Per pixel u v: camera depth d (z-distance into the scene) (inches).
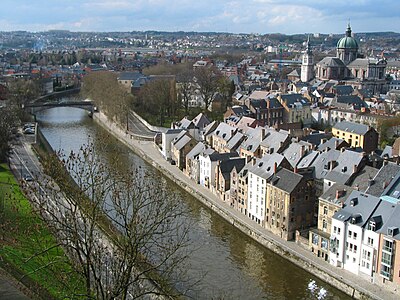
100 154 5187.0
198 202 6250.0
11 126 7603.4
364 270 4180.6
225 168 6087.6
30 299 2999.5
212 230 5334.6
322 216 4729.3
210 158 6333.7
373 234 4082.2
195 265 4495.6
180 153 7377.0
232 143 7244.1
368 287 4047.7
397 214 4037.9
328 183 5300.2
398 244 3892.7
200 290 4065.0
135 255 2449.6
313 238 4648.1
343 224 4298.7
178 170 7381.9
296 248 4751.5
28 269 3186.5
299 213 4945.9
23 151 7564.0
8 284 3189.0
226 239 5128.0
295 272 4483.3
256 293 4099.4
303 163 5831.7
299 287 4222.4
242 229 5339.6
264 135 6801.2
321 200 4722.0
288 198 4852.4
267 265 4598.9
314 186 5049.2
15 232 3344.0
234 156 6555.1
